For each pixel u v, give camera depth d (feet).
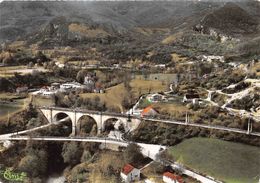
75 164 457.68
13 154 462.60
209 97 613.93
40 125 555.69
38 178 416.87
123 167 399.24
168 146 457.27
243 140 446.60
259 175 366.84
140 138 488.02
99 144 479.00
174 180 352.49
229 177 366.22
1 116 570.05
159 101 618.44
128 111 591.37
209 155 415.85
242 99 555.69
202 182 356.79
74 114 560.61
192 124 485.97
